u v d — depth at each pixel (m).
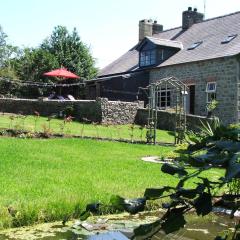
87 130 19.69
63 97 32.66
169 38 33.19
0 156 11.09
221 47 25.53
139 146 15.89
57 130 18.23
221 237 1.70
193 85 26.34
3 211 5.69
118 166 10.84
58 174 9.27
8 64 46.25
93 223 5.68
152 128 18.69
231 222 5.83
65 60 38.22
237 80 23.44
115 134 19.20
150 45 30.08
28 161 10.70
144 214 6.29
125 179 9.01
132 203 1.53
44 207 5.94
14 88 35.16
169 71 28.14
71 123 22.47
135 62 33.25
